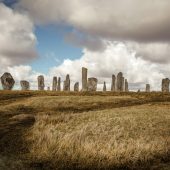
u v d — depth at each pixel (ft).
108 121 93.15
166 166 60.44
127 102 159.74
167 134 80.43
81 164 60.39
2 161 60.03
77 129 82.69
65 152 64.34
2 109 131.64
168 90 213.05
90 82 212.43
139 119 96.94
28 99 162.50
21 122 99.86
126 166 60.03
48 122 93.91
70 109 137.90
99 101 158.40
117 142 70.38
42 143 69.97
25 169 57.72
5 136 80.59
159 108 127.24
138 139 72.54
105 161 60.75
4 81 207.82
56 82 241.76
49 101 152.46
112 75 232.94
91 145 65.51
